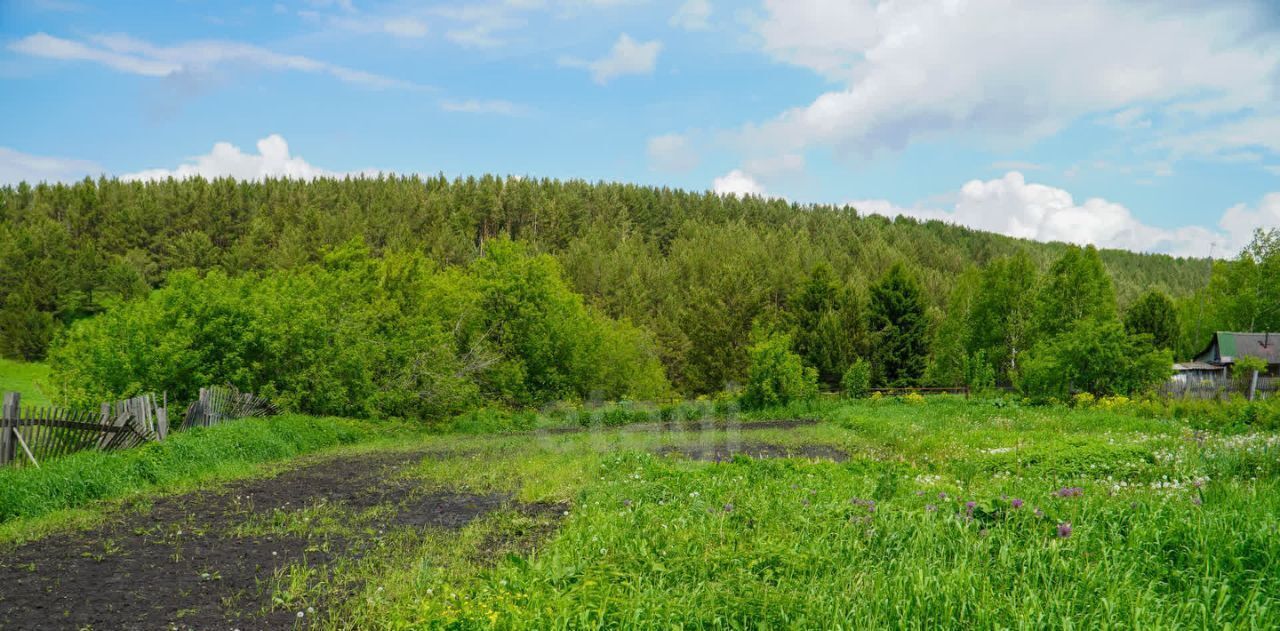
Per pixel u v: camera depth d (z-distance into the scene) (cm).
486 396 2777
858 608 465
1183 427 1755
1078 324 2722
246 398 1767
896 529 616
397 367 2334
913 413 2367
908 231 15550
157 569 657
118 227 9950
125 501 966
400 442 1816
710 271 8900
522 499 972
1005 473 1101
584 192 14375
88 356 1709
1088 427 1811
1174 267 16838
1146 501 680
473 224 12350
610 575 526
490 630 441
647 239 13712
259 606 566
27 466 1065
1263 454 1053
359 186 13212
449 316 2941
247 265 9425
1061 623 433
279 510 909
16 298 7012
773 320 6262
